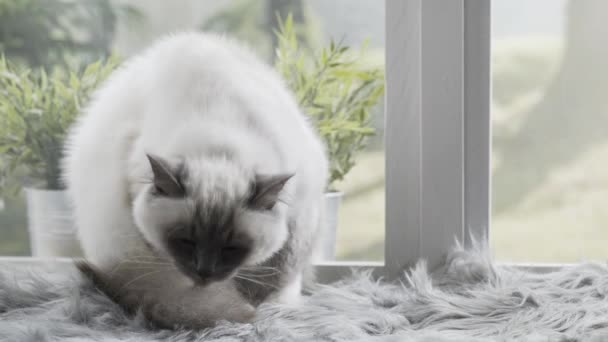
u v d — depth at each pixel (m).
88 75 1.39
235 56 1.16
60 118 1.36
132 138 1.10
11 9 1.70
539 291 1.11
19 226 1.57
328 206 1.31
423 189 1.22
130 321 1.05
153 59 1.14
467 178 1.23
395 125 1.23
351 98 1.38
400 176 1.23
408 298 1.11
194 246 1.04
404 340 0.98
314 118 1.35
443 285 1.17
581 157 2.01
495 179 2.03
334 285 1.21
